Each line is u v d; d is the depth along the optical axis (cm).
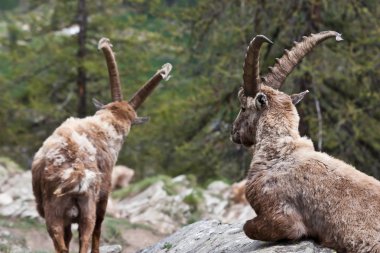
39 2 5156
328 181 1272
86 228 1488
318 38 1407
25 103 5197
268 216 1289
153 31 5141
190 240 1636
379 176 3894
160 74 1820
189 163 4334
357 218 1236
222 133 4031
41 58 5028
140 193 3512
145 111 4697
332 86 3838
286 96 1384
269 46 3725
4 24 7794
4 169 3509
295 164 1303
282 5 3697
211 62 4109
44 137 5122
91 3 4819
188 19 4247
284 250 1255
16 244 2578
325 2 3553
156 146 4525
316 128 3603
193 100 4209
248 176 1340
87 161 1514
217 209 3338
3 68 5759
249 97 1398
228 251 1433
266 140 1349
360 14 3728
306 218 1279
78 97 4828
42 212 1549
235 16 3912
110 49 1847
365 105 3853
